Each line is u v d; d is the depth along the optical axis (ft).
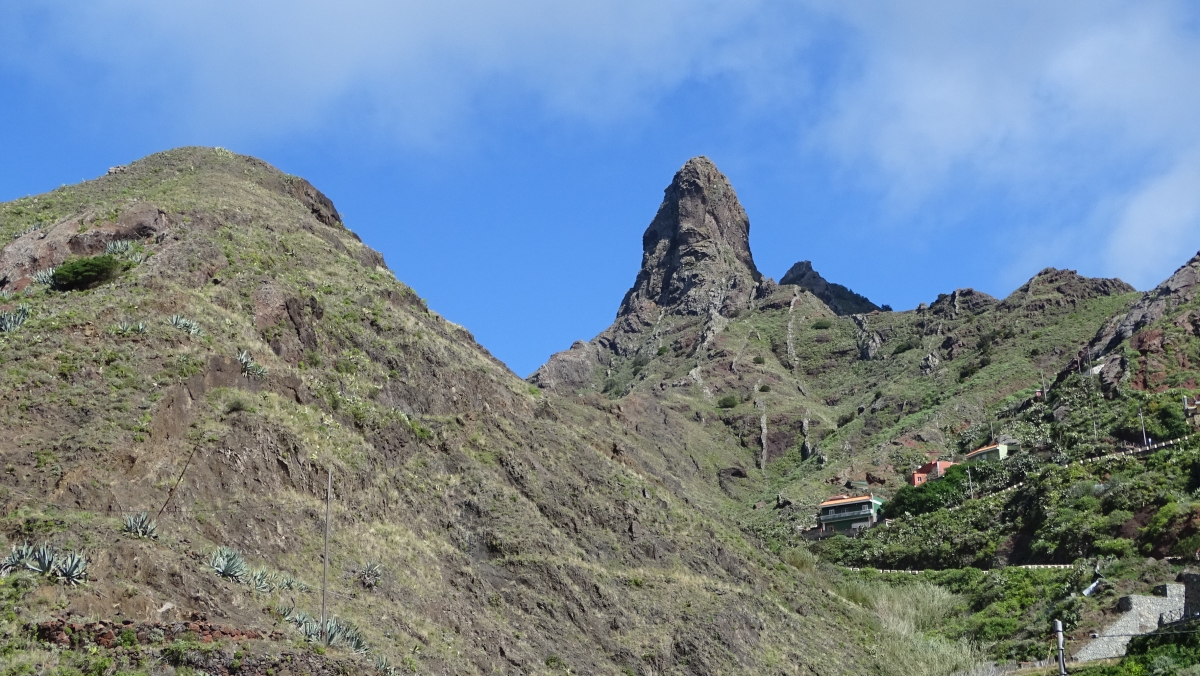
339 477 200.64
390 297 284.00
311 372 231.50
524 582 211.41
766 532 407.23
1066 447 376.27
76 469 164.66
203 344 205.77
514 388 291.99
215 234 261.24
